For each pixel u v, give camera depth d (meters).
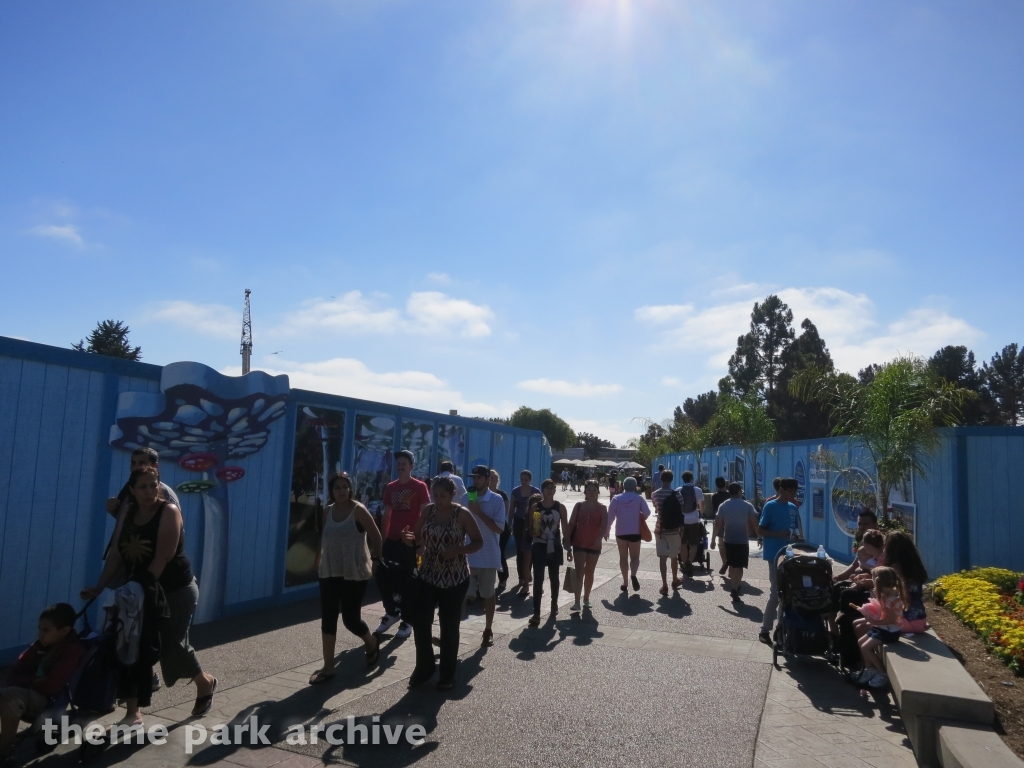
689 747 5.06
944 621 8.08
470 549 6.30
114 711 5.39
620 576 13.28
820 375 15.65
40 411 6.45
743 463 26.77
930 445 11.66
